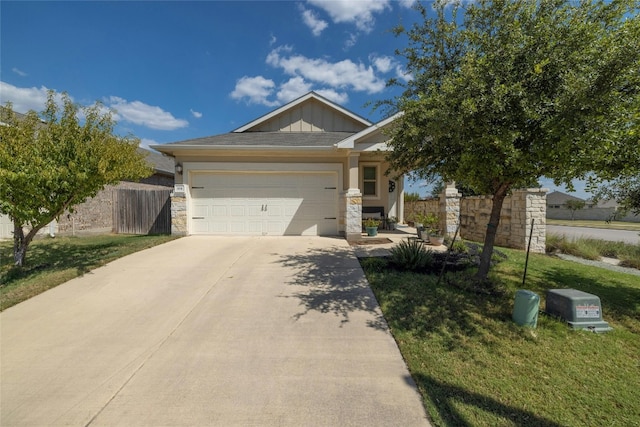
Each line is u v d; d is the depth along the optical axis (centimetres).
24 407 241
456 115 370
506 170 407
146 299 468
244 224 1021
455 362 306
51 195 604
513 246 940
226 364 301
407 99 479
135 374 284
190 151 980
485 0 420
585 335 364
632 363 310
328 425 222
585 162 360
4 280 556
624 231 1975
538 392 263
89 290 503
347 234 916
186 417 230
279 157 1014
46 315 412
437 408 241
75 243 942
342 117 1264
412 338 352
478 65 367
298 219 1029
